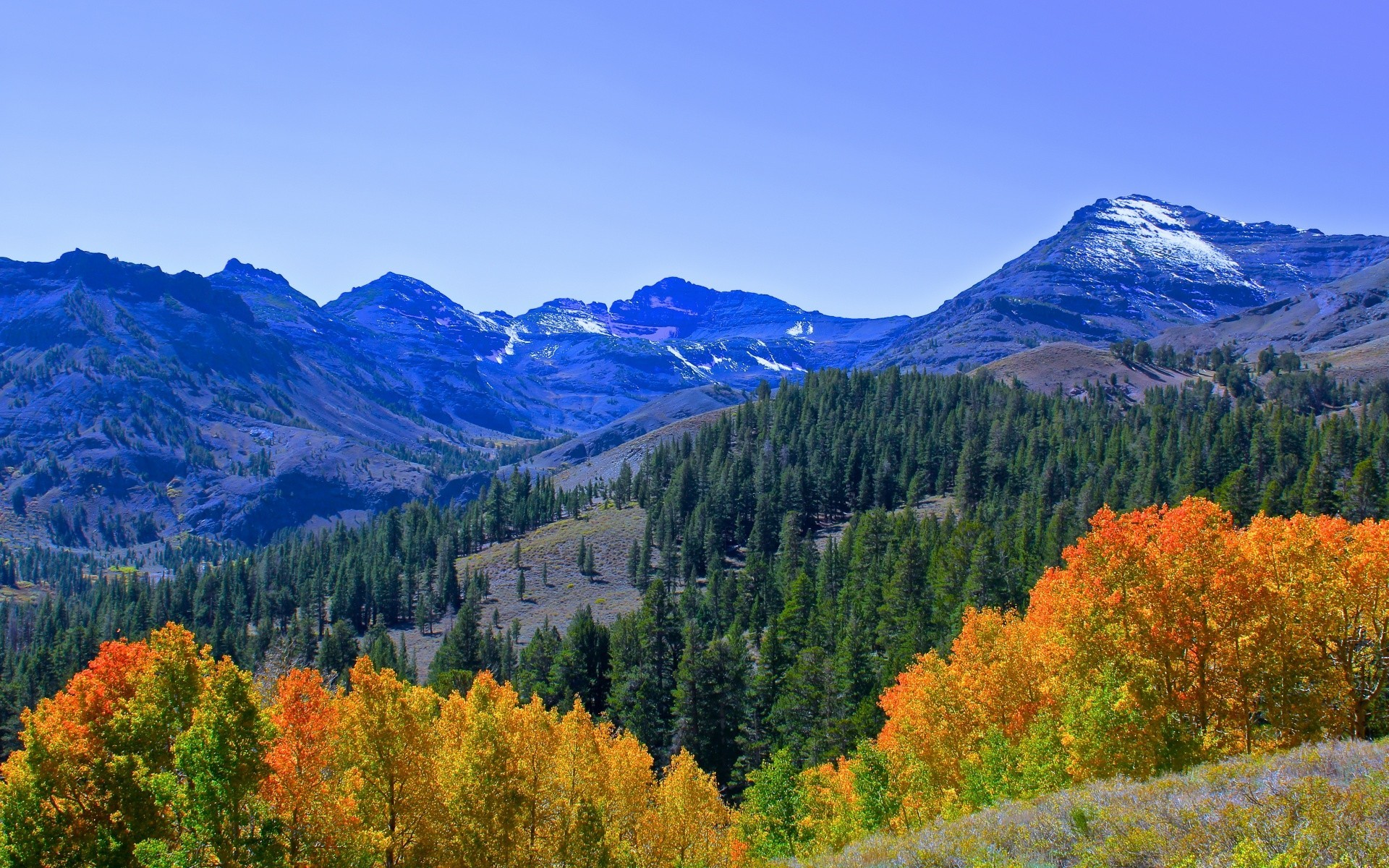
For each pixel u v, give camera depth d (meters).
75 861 31.17
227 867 28.98
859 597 104.75
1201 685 35.53
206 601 184.25
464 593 171.88
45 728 32.62
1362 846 17.48
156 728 33.50
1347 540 37.94
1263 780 22.70
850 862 29.61
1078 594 39.06
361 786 35.22
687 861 47.03
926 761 44.34
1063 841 22.77
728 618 124.38
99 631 161.75
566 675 93.00
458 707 46.22
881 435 199.12
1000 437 186.25
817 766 62.31
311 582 182.88
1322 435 154.50
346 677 114.19
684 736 77.94
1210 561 36.00
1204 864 18.45
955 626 81.06
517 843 39.12
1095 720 33.25
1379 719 35.41
